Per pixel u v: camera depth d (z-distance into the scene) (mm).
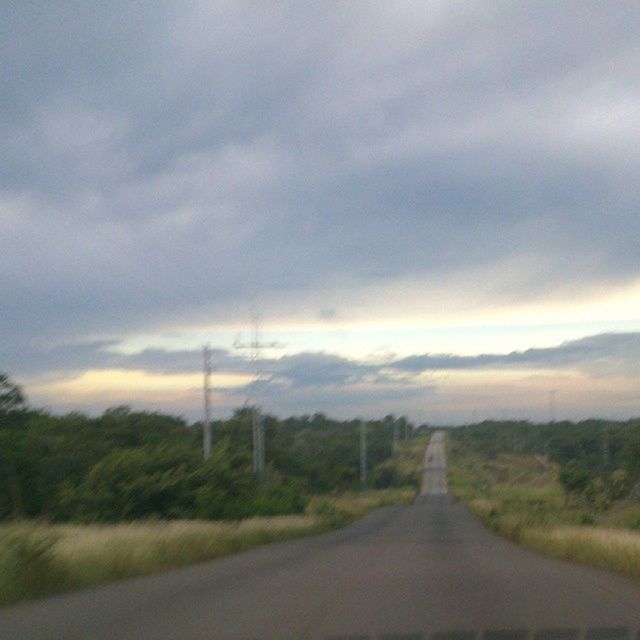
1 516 40969
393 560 24062
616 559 21422
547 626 12250
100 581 17656
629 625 12336
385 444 148875
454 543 34469
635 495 68312
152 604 14352
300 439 139000
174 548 22562
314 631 11781
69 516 44969
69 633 11641
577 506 67062
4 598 14438
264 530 35031
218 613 13359
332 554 26672
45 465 48375
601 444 113188
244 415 92688
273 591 16141
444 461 161500
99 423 70500
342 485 109188
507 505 66500
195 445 73062
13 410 53781
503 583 17594
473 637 11422
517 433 178250
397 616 13086
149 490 45594
